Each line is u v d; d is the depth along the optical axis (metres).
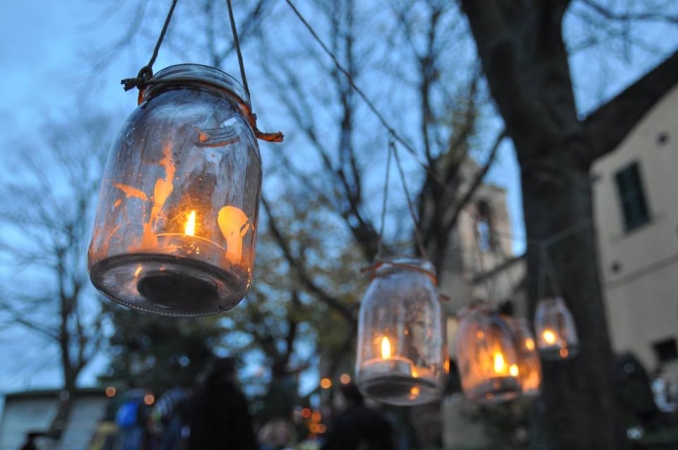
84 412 14.98
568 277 4.31
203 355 18.34
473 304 2.58
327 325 16.47
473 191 9.69
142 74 1.22
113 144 1.17
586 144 4.75
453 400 12.60
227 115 1.18
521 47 4.85
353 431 4.56
